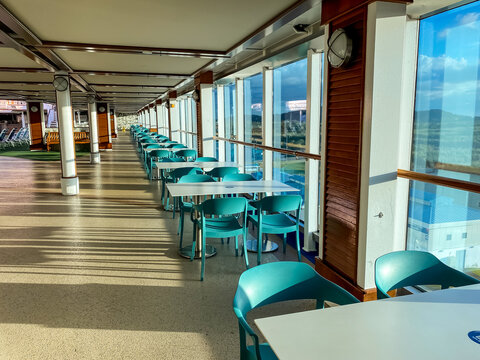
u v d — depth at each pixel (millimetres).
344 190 2770
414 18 2781
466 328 1290
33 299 2949
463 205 2891
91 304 2871
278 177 5703
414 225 3018
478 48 2514
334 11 2721
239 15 3348
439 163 2846
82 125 31188
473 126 2598
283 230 3611
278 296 1702
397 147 2484
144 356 2232
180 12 3240
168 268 3588
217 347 2324
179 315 2713
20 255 3904
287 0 2924
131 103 18859
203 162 6371
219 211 3342
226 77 6820
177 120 11789
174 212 5383
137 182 8352
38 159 13398
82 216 5461
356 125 2584
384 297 1662
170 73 7281
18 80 8633
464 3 2475
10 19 3295
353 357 1124
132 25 3670
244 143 6289
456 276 1831
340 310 1421
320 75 4074
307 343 1199
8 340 2389
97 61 5793
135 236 4555
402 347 1176
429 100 2812
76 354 2248
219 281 3299
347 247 2752
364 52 2439
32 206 6074
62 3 2986
